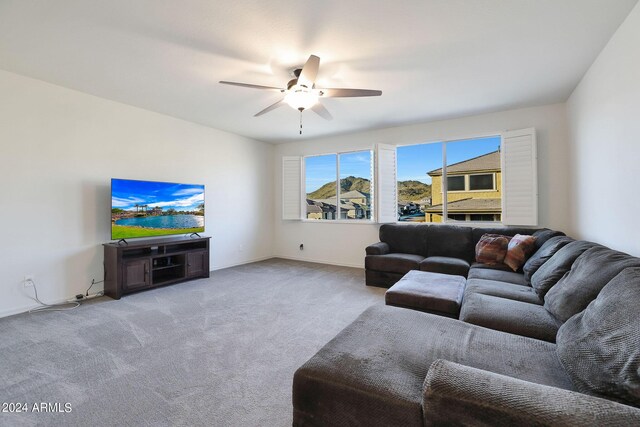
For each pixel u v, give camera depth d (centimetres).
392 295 251
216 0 186
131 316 291
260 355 219
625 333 103
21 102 300
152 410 159
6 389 176
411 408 103
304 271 492
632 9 196
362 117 435
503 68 281
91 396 170
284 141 599
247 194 563
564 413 77
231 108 395
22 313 298
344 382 117
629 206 209
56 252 326
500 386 89
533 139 377
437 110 404
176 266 419
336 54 252
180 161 446
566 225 375
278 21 207
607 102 242
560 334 137
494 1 188
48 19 205
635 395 90
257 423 151
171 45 239
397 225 457
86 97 346
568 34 225
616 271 148
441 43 236
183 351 223
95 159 355
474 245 398
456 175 463
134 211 372
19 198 301
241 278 443
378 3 189
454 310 228
